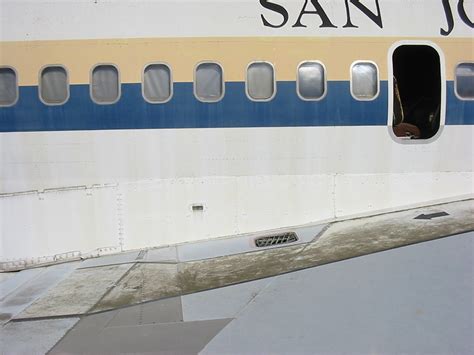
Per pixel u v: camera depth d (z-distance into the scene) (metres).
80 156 4.96
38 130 4.96
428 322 2.90
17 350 3.07
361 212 5.04
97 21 4.93
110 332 3.20
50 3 4.94
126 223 4.98
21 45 4.94
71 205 4.98
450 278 3.31
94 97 4.95
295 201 5.00
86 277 4.30
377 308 3.07
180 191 4.98
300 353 2.74
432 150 5.09
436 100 5.24
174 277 4.03
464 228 4.07
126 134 4.96
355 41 5.01
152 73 4.94
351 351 2.73
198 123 4.96
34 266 4.96
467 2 5.12
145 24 4.93
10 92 4.97
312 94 5.00
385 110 5.04
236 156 4.98
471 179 5.14
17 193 4.99
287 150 4.99
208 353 2.82
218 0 4.93
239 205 4.98
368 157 5.04
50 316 3.56
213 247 4.70
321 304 3.19
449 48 5.09
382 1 5.05
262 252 4.34
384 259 3.64
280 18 4.96
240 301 3.39
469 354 2.65
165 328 3.15
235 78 4.94
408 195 5.08
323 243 4.22
